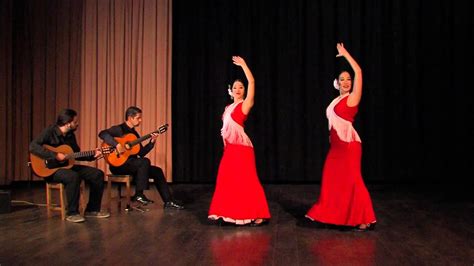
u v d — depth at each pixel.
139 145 4.70
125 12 6.83
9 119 6.72
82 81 6.90
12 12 6.77
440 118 6.53
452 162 6.52
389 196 5.38
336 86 3.82
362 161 6.61
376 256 2.87
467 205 4.75
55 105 6.91
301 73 6.67
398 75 6.56
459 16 6.48
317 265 2.69
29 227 3.74
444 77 6.52
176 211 4.44
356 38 6.58
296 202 4.99
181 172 6.81
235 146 3.78
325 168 3.71
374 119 6.58
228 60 6.73
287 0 6.68
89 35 6.88
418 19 6.56
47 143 4.16
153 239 3.32
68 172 4.04
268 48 6.70
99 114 6.87
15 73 6.82
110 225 3.80
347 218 3.54
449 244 3.17
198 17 6.77
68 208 4.04
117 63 6.84
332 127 3.65
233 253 2.94
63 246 3.14
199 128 6.80
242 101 3.84
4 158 6.67
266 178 6.74
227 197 3.70
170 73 6.77
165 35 6.77
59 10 6.89
